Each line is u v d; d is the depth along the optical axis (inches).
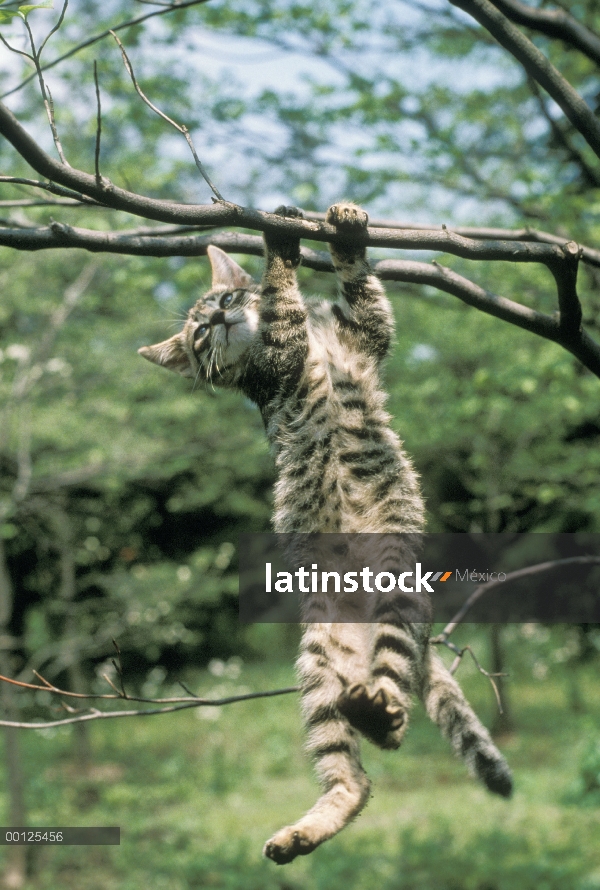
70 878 371.9
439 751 523.8
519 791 442.3
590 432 517.0
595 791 419.8
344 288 135.3
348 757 133.3
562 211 265.6
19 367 362.9
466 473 536.1
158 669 684.7
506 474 500.1
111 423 410.3
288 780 505.0
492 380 305.7
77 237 114.2
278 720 621.6
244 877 360.5
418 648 130.3
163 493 622.8
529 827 394.9
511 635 730.8
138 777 519.2
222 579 518.9
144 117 297.6
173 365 187.2
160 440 433.4
